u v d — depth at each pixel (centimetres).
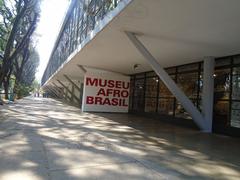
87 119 1252
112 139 740
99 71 1839
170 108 1452
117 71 1875
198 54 1098
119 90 1894
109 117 1451
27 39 2194
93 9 1242
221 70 1115
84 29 1470
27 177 397
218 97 1114
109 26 848
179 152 628
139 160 527
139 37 930
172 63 1352
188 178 435
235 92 1031
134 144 689
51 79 3819
